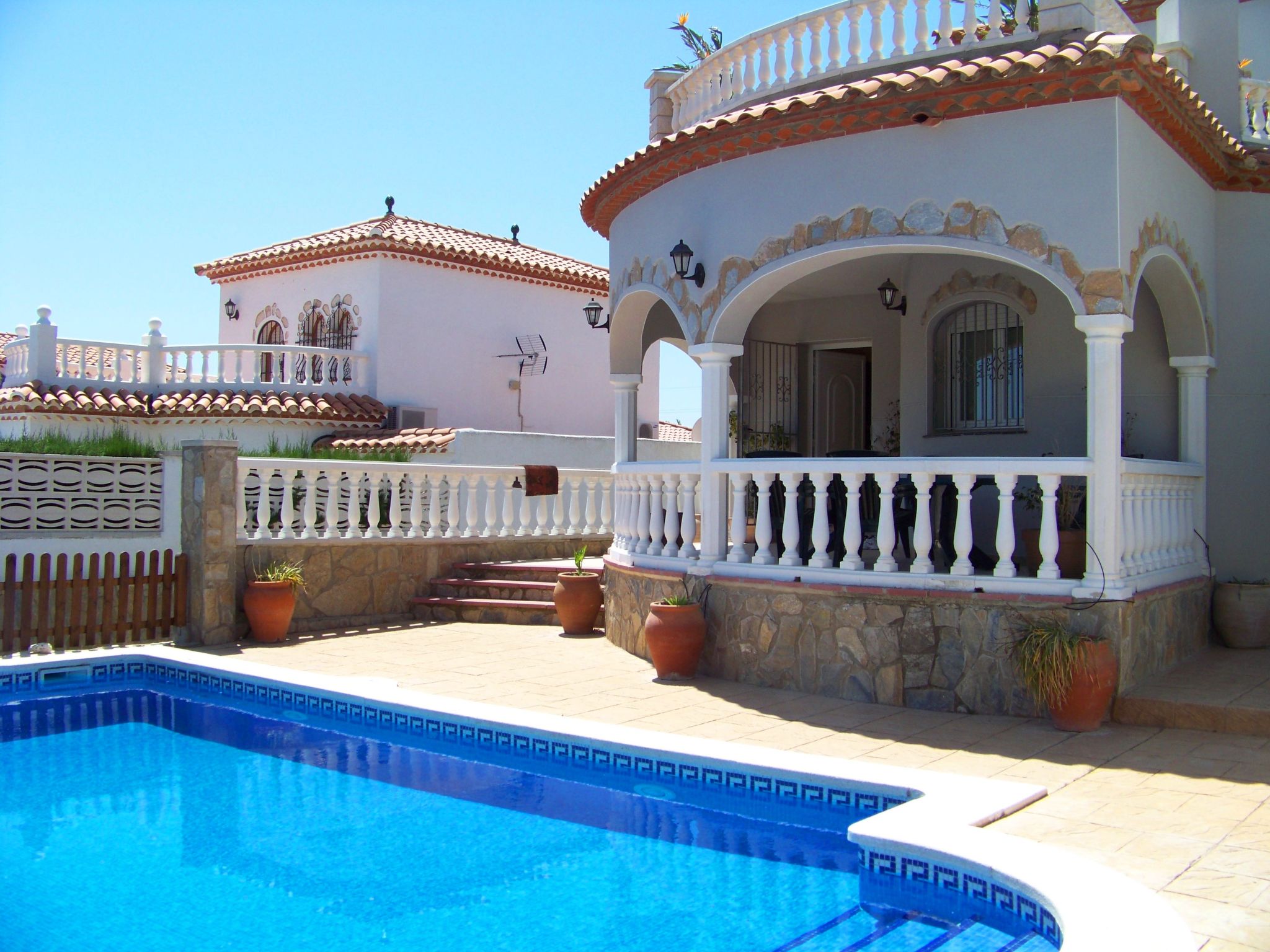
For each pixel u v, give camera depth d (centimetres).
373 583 1425
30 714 981
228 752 858
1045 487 861
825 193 951
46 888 582
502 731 820
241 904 559
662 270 1120
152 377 2091
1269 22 1709
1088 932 427
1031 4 1050
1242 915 469
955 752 752
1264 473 1123
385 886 580
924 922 525
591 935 515
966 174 886
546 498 1734
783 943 501
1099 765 716
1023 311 1172
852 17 1056
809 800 675
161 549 1295
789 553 977
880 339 1431
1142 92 845
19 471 1279
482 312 2373
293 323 2378
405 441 1911
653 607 1017
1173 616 981
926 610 888
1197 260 1062
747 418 1464
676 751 731
